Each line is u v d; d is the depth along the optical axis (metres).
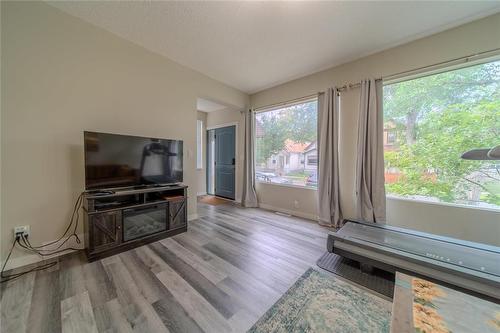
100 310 1.27
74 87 2.03
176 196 2.69
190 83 3.10
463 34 2.04
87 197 1.85
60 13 1.92
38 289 1.46
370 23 2.06
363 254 1.75
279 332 1.14
